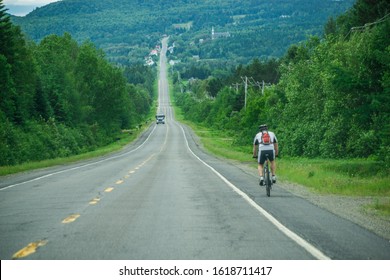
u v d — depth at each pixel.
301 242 27.23
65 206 42.12
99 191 53.97
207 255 24.39
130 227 31.73
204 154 165.88
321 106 136.75
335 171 85.69
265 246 26.28
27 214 38.03
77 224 33.00
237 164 113.31
